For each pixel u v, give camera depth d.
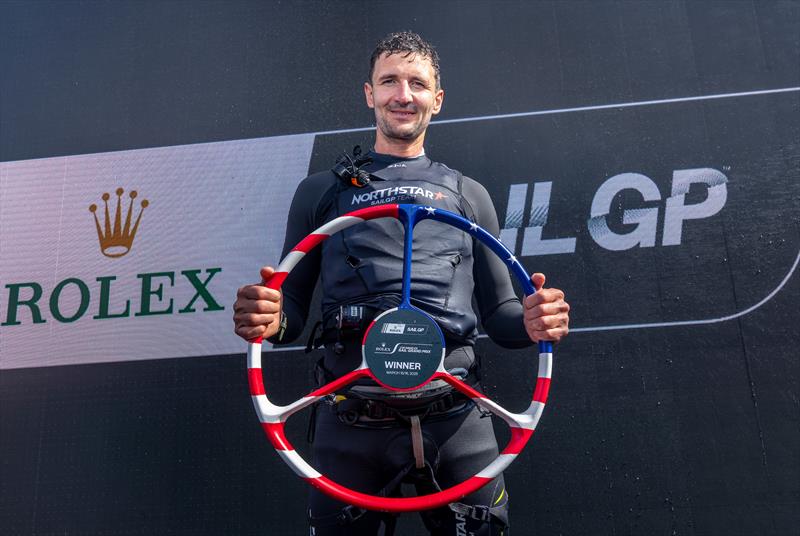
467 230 1.25
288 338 1.41
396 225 1.36
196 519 2.10
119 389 2.22
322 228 1.23
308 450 2.12
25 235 2.39
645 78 2.31
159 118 2.45
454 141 2.32
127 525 2.11
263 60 2.47
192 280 2.30
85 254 2.36
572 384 2.09
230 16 2.52
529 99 2.33
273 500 2.09
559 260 2.19
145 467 2.15
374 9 2.47
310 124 2.40
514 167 2.28
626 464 2.01
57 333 2.29
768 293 2.10
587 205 2.22
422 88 1.51
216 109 2.44
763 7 2.32
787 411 2.00
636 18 2.36
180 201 2.37
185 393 2.20
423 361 1.18
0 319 2.31
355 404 1.27
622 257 2.17
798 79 2.26
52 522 2.12
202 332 2.25
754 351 2.06
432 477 1.26
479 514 1.28
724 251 2.15
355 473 1.29
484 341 2.14
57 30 2.57
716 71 2.29
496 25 2.40
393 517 1.36
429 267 1.32
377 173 1.46
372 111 2.39
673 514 1.96
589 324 2.13
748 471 1.97
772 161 2.20
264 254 2.30
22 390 2.25
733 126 2.24
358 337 1.29
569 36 2.37
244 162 2.38
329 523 1.29
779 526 1.92
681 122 2.26
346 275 1.33
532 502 2.00
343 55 2.45
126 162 2.42
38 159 2.46
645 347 2.09
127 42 2.53
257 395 1.15
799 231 2.14
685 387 2.05
